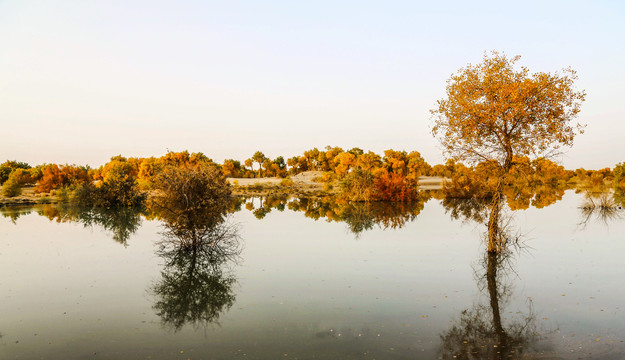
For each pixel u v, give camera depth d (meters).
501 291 11.70
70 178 59.44
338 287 12.40
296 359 7.35
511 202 41.06
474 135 16.06
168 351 7.86
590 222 26.02
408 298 11.19
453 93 16.53
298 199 53.38
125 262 16.52
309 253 17.69
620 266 14.51
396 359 7.30
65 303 11.17
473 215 31.22
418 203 42.16
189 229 17.84
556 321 9.18
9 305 10.98
